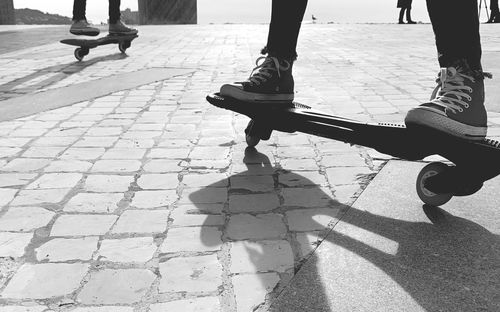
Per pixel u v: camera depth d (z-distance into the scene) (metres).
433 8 1.77
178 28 13.87
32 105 4.02
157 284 1.54
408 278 1.55
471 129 1.74
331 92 4.40
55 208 2.09
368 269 1.60
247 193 2.22
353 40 9.68
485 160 1.75
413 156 1.93
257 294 1.48
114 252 1.73
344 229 1.87
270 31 2.32
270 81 2.32
